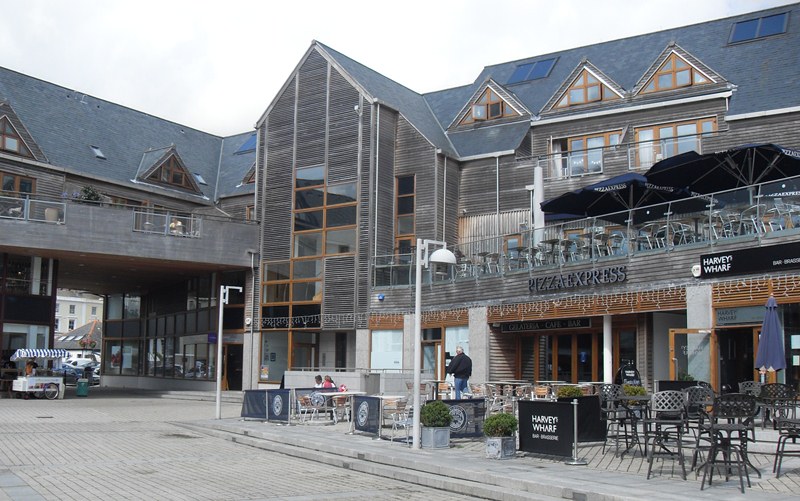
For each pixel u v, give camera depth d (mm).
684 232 18516
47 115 33750
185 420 20766
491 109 31484
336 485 11000
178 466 12633
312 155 31578
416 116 31953
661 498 9094
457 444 14609
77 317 90125
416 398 14094
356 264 29672
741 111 24609
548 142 29125
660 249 19047
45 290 30250
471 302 25109
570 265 21562
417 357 14219
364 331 29203
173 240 30734
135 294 43062
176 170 36344
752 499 9047
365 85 30953
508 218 29344
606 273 20328
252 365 32375
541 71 32875
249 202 35969
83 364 53719
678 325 22016
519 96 31984
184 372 36906
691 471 11266
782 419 10625
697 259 18078
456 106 34125
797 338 15984
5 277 29109
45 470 11844
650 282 19188
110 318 45344
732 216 17422
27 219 27688
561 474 11016
